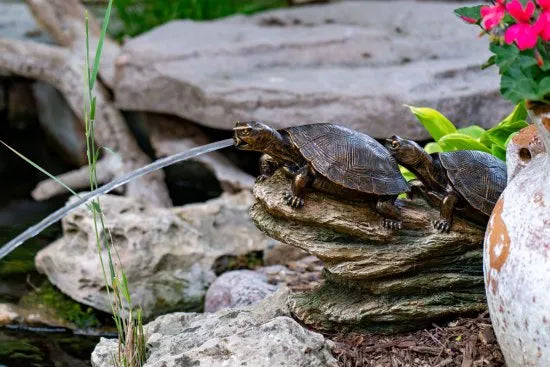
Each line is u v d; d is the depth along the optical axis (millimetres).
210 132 7383
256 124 3535
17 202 7566
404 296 3770
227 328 3768
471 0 8914
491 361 3508
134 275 5340
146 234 5488
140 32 9641
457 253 3760
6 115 9422
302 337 3514
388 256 3668
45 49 8195
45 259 5695
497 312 3100
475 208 3688
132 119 8016
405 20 8375
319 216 3611
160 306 5348
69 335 5188
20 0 10523
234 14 10023
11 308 5418
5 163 8633
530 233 2949
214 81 6973
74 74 7918
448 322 3811
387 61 7414
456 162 3762
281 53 7535
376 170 3561
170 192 7422
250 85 6766
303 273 5238
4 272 5926
